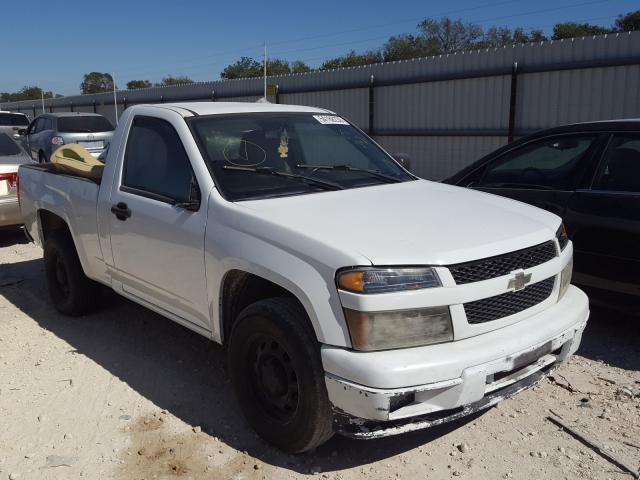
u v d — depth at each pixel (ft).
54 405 12.60
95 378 13.84
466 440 11.15
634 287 14.34
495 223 11.00
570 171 15.89
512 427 11.55
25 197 18.99
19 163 26.78
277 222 10.44
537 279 10.39
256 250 10.42
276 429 10.53
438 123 48.37
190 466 10.42
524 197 16.52
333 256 9.36
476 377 9.16
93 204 15.10
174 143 13.15
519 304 10.25
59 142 51.29
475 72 44.75
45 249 17.95
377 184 13.65
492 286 9.64
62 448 11.02
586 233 15.08
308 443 10.09
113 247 14.55
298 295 9.68
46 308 18.76
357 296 8.98
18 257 25.35
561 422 11.60
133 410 12.37
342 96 56.08
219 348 15.53
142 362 14.70
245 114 14.03
